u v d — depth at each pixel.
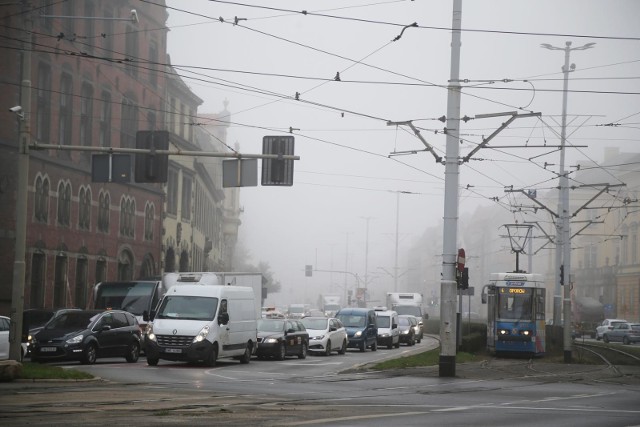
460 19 37.84
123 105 77.31
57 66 65.31
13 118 60.31
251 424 19.03
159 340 42.00
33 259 62.47
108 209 74.56
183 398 25.09
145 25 81.88
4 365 29.81
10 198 60.19
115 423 18.77
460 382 35.81
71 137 67.75
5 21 59.19
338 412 22.22
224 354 43.66
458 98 38.22
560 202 74.75
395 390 30.80
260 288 63.38
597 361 58.88
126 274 79.00
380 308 81.00
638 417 23.05
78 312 43.59
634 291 122.81
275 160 36.94
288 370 41.50
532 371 45.44
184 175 95.75
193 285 44.25
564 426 20.50
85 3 70.31
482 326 70.88
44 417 19.80
